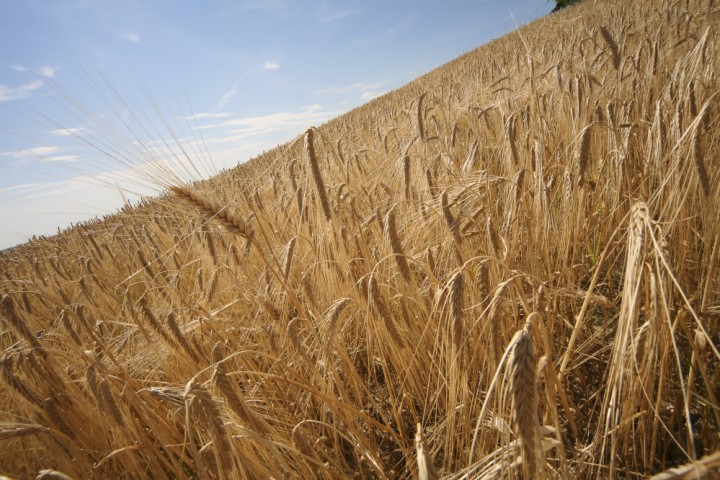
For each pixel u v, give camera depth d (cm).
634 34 672
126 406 235
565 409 188
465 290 243
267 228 393
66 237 905
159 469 224
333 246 312
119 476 261
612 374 170
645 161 315
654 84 424
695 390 202
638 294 144
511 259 274
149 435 278
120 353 325
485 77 934
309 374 271
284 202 454
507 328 236
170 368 303
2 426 168
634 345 156
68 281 517
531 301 258
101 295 450
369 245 372
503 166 399
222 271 373
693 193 229
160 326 252
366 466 240
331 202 364
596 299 250
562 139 402
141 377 305
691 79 302
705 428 180
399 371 267
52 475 133
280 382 275
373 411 284
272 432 213
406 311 275
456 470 206
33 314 464
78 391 265
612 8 1208
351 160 516
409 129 612
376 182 429
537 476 125
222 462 149
